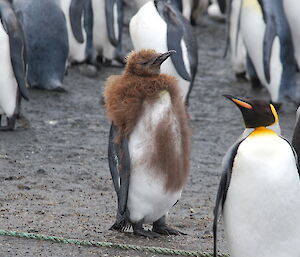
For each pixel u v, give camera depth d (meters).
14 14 17.11
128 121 10.47
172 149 10.54
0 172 14.44
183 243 10.95
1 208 12.13
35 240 10.63
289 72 21.23
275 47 20.92
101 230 11.27
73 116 19.56
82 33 23.31
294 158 8.77
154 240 10.94
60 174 14.62
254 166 8.65
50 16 21.55
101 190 13.74
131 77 10.72
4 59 16.73
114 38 24.72
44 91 21.80
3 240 10.53
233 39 24.81
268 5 20.94
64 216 11.94
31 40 21.47
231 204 8.89
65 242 10.58
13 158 15.53
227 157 8.92
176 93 10.72
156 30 18.27
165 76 10.71
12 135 17.27
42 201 12.73
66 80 23.36
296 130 11.18
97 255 10.19
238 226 8.90
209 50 30.02
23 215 11.84
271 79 21.16
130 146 10.51
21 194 13.08
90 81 23.58
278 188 8.63
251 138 8.80
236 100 8.95
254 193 8.69
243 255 9.03
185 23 19.03
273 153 8.65
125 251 10.41
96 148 16.81
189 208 12.90
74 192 13.45
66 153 16.22
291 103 22.42
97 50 25.58
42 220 11.62
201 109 21.27
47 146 16.66
